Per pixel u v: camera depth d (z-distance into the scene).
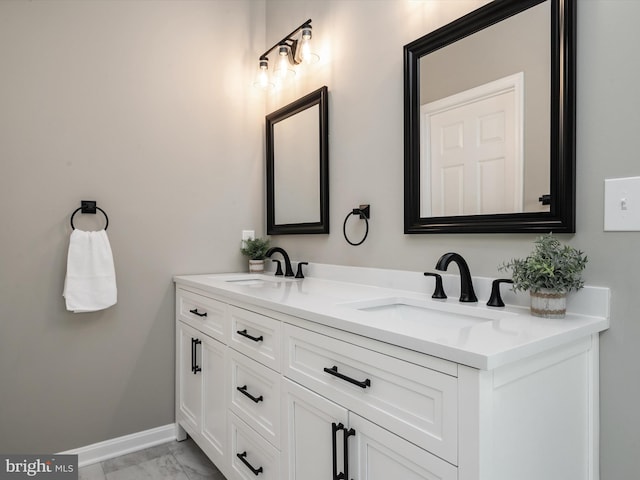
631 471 0.98
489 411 0.73
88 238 1.79
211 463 1.87
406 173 1.48
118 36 1.94
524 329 0.90
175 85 2.10
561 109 1.07
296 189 2.10
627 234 0.98
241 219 2.31
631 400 0.98
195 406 1.86
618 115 0.99
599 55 1.02
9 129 1.69
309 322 1.13
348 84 1.78
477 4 1.29
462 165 1.32
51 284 1.78
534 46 1.13
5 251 1.69
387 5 1.60
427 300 1.32
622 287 0.99
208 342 1.74
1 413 1.69
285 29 2.20
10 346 1.70
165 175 2.07
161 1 2.06
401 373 0.85
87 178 1.86
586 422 1.00
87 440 1.87
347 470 0.98
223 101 2.25
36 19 1.75
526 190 1.15
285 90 2.21
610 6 1.00
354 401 0.98
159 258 2.06
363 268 1.70
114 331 1.94
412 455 0.83
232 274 2.19
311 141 1.99
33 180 1.74
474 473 0.71
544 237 1.07
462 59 1.32
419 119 1.45
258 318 1.37
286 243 2.21
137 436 2.00
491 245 1.26
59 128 1.80
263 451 1.34
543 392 0.87
